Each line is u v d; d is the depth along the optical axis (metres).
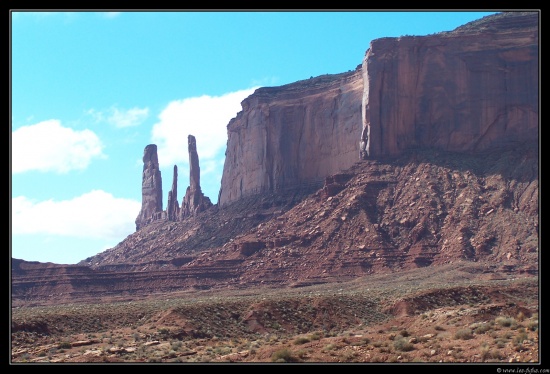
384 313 127.62
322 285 188.25
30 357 84.50
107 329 116.94
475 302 129.00
